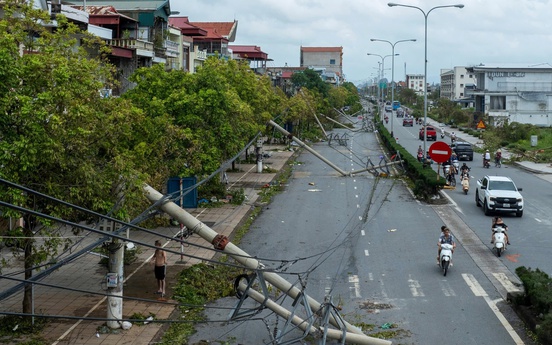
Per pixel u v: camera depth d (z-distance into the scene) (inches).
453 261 954.7
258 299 531.8
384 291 804.6
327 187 1726.1
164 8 1957.4
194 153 1083.3
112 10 1830.7
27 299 650.2
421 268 913.5
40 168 587.8
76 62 629.9
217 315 714.2
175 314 709.3
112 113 645.9
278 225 1217.4
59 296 751.7
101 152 662.5
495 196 1301.7
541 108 4094.5
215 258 946.7
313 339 627.5
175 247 1005.8
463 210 1385.3
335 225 1219.9
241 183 1754.4
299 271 888.9
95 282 816.3
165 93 1195.9
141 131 869.8
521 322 693.3
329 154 2568.9
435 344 629.9
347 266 920.9
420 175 1599.4
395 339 641.6
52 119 553.6
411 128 4271.7
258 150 1980.8
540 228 1202.6
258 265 534.3
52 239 605.3
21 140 546.9
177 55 2116.1
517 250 1024.9
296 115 2701.8
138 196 594.6
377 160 2319.1
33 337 623.5
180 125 1167.0
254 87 1875.0
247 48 4082.2
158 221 1077.8
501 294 795.4
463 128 4227.4
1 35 609.0
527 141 3112.7
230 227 1165.1
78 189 585.6
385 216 1310.3
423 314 719.7
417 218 1290.6
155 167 935.7
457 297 782.5
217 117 1194.6
